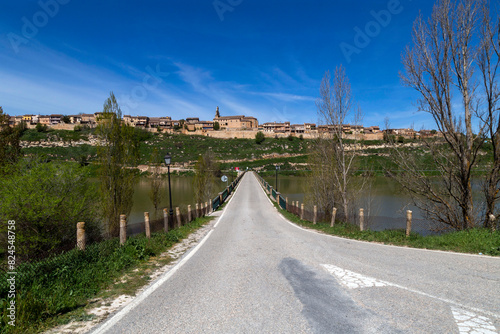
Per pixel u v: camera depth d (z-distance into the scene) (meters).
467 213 10.33
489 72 9.59
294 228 13.09
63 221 10.65
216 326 3.24
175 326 3.27
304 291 4.32
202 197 30.09
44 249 10.51
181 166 86.75
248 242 9.16
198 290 4.55
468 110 10.33
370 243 8.64
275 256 6.92
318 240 9.27
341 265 5.81
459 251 7.09
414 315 3.37
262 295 4.21
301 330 3.07
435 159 11.28
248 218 17.42
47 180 10.46
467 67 10.24
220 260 6.73
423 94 11.06
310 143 20.75
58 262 5.42
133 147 15.95
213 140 127.88
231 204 27.33
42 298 4.11
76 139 100.62
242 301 4.00
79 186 11.63
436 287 4.32
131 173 15.31
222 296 4.23
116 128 15.13
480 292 4.07
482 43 9.72
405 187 12.28
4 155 14.96
